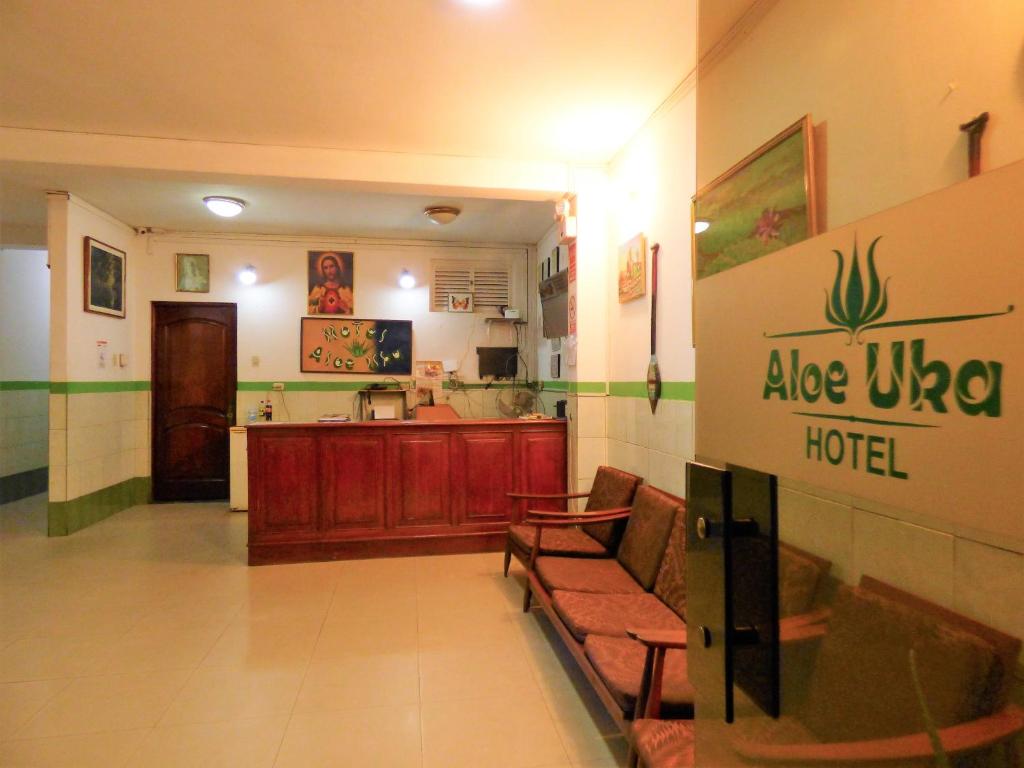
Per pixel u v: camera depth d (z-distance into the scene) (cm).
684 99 298
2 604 335
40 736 212
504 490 441
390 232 612
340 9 240
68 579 377
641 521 294
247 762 199
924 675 52
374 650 278
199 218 559
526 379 664
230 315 620
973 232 45
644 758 150
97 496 528
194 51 271
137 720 222
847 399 52
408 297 644
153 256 603
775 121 63
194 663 265
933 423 46
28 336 653
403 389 638
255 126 349
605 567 300
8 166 359
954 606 49
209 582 372
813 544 56
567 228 412
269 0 235
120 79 295
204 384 618
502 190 405
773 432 60
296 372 626
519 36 259
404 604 335
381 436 427
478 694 241
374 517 426
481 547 438
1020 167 44
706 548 71
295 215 547
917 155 51
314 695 239
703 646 71
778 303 60
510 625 307
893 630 52
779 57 63
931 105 52
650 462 335
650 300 337
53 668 261
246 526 513
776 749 60
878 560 52
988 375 44
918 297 47
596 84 301
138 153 362
